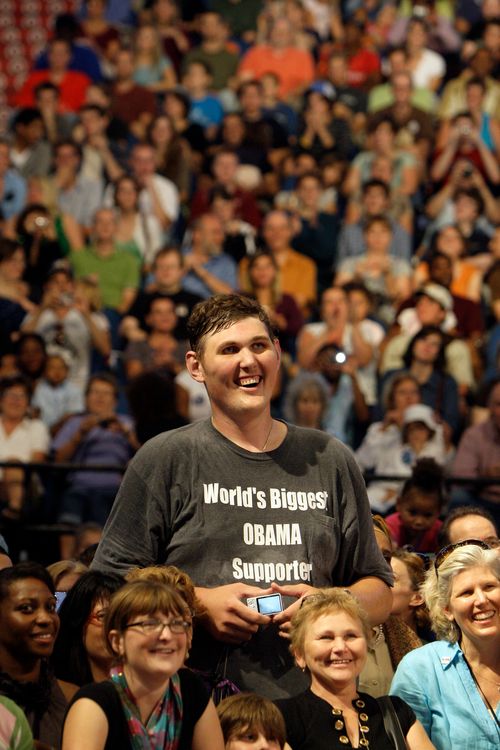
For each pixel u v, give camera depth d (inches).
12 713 217.6
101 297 721.0
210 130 920.3
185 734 204.1
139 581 202.5
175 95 931.3
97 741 194.5
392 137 848.3
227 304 225.8
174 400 506.3
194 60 995.3
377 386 624.7
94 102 924.0
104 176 837.8
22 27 1107.9
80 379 648.4
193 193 866.1
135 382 505.7
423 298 664.4
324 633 216.4
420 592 285.0
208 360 223.0
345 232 771.4
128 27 1070.4
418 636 316.5
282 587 214.2
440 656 252.1
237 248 760.3
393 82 895.1
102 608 252.8
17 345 612.7
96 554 224.7
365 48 998.4
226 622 211.5
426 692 248.8
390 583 230.5
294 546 219.5
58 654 256.5
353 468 228.1
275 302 684.1
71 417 566.6
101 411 566.9
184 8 1073.5
